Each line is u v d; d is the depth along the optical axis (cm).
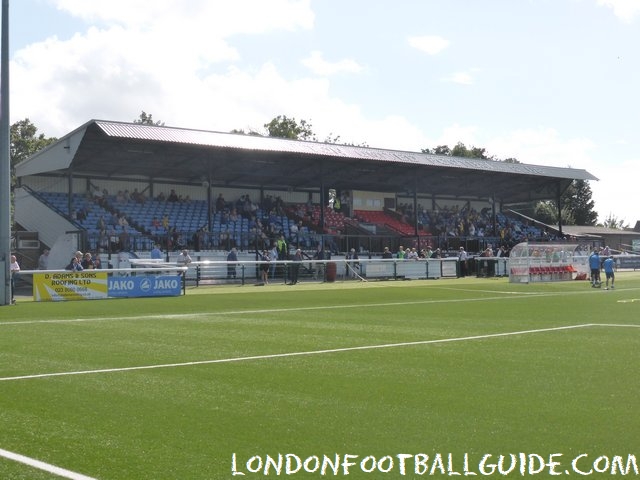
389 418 645
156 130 3628
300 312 1808
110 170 4188
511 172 5019
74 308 1992
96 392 767
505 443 564
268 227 4350
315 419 643
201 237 3838
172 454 539
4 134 2152
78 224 3544
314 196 5116
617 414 655
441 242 4816
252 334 1307
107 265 3428
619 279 3856
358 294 2600
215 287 3241
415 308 1928
